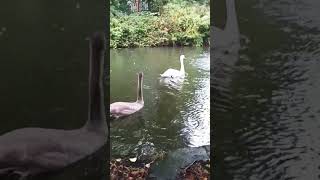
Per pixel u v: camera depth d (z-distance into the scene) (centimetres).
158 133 395
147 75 652
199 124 418
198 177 307
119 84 590
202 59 814
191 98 512
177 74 623
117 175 312
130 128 407
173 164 325
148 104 485
